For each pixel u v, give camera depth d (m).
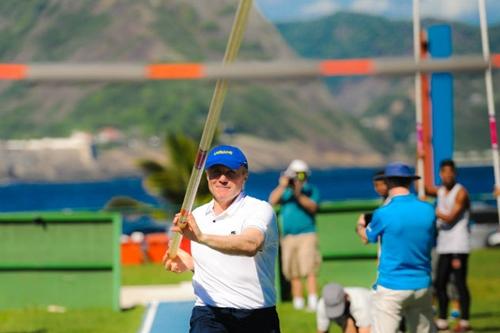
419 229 21.53
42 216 34.06
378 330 21.75
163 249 57.78
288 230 31.53
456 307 29.48
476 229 62.66
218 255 16.44
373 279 34.47
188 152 77.69
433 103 33.66
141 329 28.36
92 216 33.88
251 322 16.52
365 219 22.98
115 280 33.78
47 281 34.06
